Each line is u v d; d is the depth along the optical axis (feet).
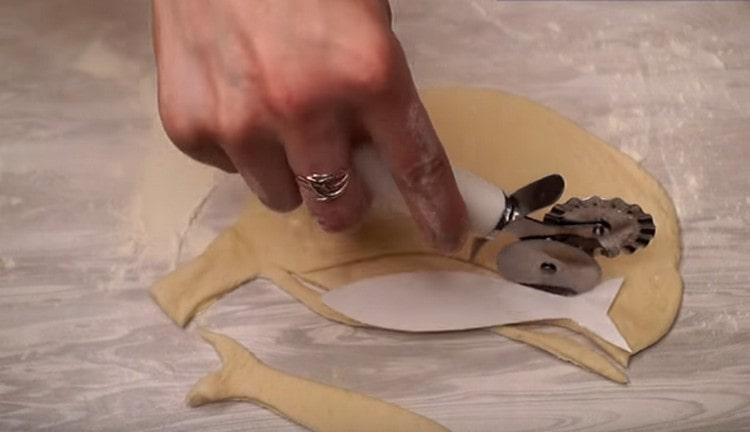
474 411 2.53
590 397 2.54
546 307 2.62
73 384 2.61
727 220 2.80
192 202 2.88
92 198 2.92
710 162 2.91
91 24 3.26
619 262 2.70
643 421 2.50
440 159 2.12
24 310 2.73
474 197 2.29
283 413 2.53
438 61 3.14
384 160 2.16
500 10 3.24
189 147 2.12
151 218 2.87
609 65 3.11
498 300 2.64
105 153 3.00
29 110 3.09
